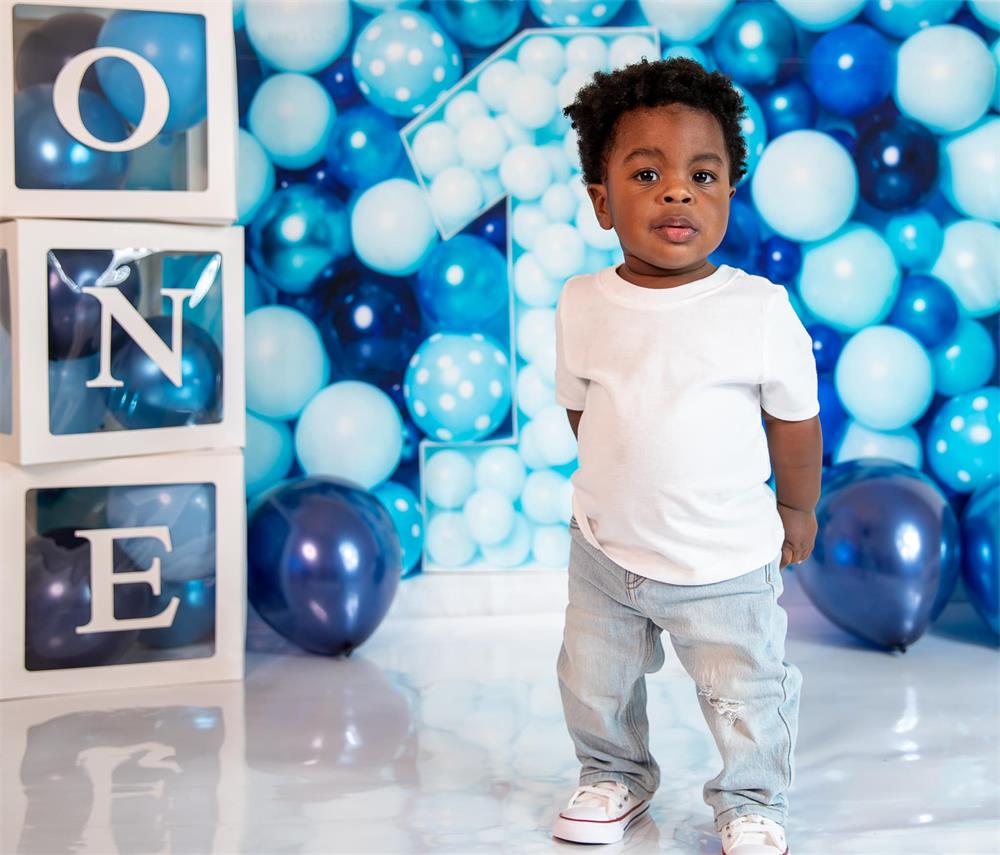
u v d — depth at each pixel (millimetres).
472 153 2627
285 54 2568
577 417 1599
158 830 1549
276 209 2594
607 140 1459
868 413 2676
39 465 2123
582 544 1486
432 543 2688
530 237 2650
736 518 1390
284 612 2334
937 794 1654
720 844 1504
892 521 2293
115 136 2143
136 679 2209
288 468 2629
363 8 2582
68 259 2094
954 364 2670
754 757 1413
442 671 2307
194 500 2221
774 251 2670
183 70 2168
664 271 1447
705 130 1411
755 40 2641
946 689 2148
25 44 2094
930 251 2658
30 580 2143
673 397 1368
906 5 2629
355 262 2621
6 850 1485
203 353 2221
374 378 2639
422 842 1508
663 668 2328
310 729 1966
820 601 2408
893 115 2641
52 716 2045
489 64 2619
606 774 1555
